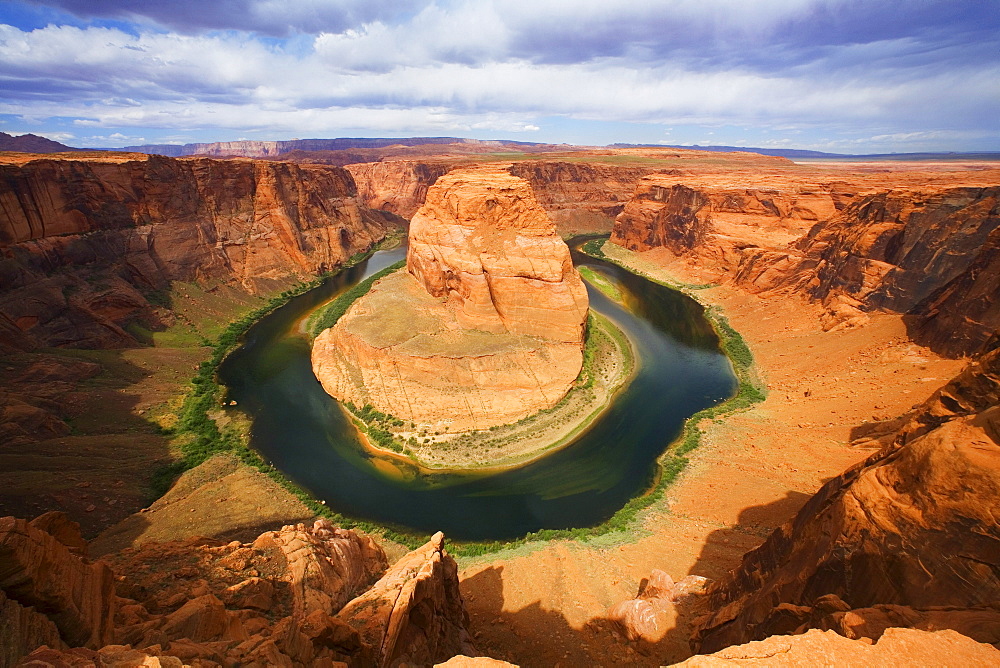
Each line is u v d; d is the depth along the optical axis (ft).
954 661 30.68
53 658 26.61
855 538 46.65
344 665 44.06
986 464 39.42
